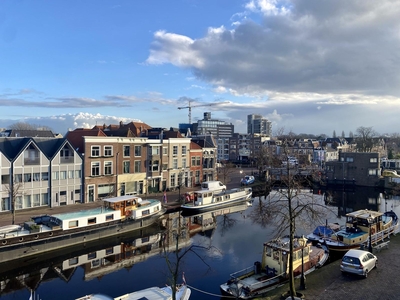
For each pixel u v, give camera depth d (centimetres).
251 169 10131
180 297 1883
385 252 2564
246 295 1933
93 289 2294
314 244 2872
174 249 3147
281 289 1962
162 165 5716
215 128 18025
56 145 4512
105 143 4862
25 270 2672
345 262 2116
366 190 7606
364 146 11788
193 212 4634
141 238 3562
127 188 5212
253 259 2848
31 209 4072
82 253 3064
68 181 4447
